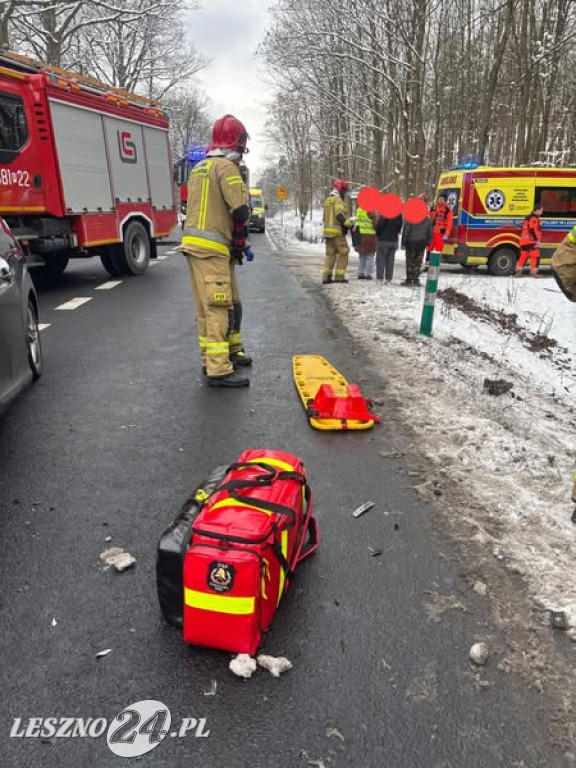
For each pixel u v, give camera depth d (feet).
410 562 9.77
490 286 44.24
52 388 18.85
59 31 91.86
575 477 11.04
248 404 17.28
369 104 89.86
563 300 40.65
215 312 18.25
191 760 6.40
